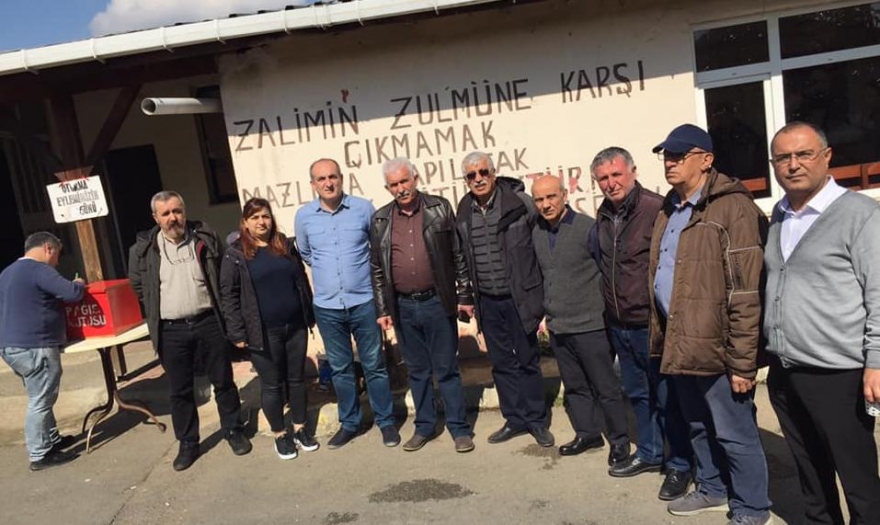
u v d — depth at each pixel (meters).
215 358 4.28
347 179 5.45
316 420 4.62
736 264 2.68
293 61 5.33
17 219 8.84
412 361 4.16
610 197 3.29
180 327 4.17
